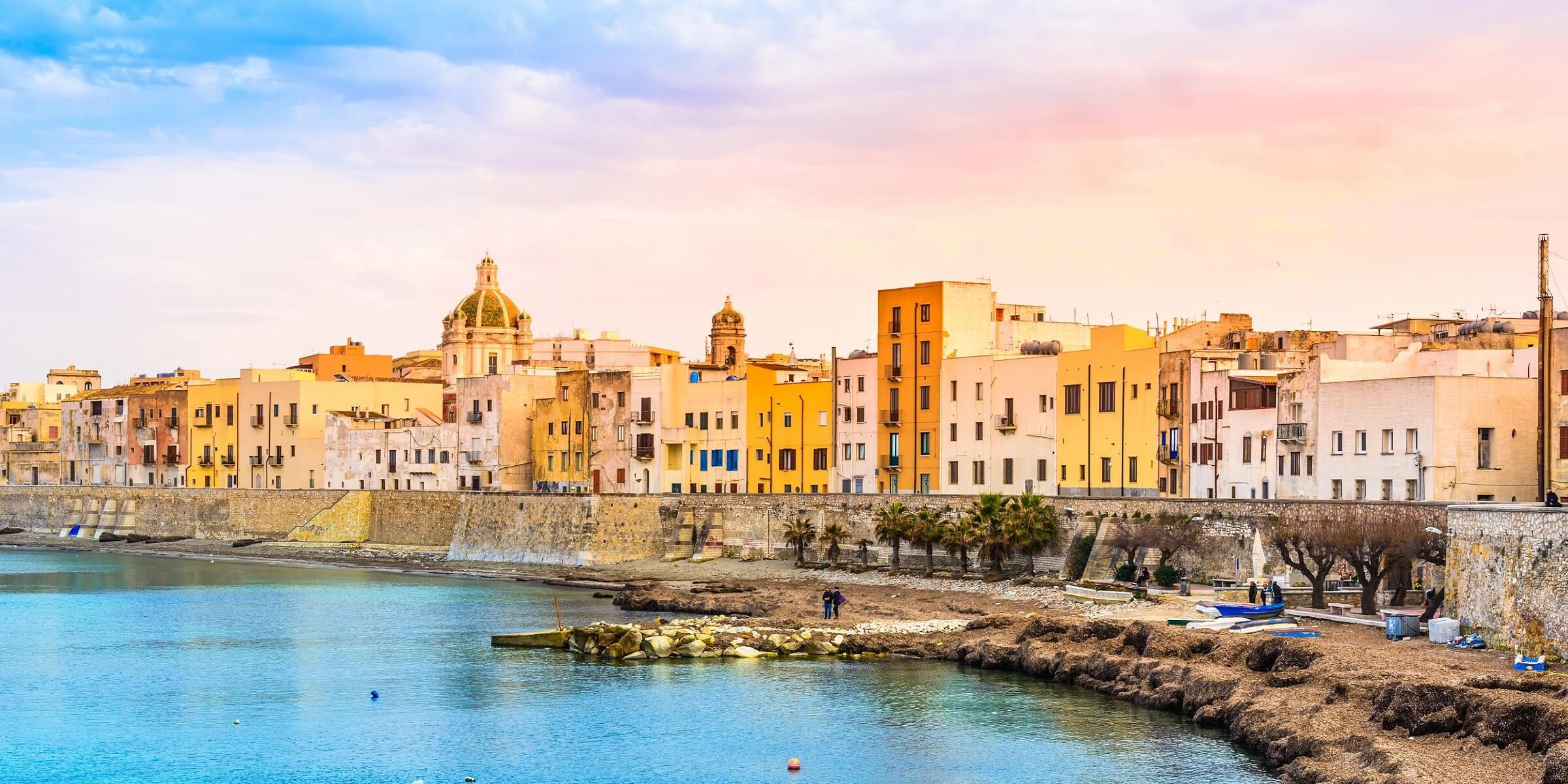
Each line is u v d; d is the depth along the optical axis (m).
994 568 142.38
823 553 161.12
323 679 109.44
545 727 94.12
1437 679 78.56
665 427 197.00
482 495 192.12
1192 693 91.56
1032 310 189.88
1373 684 81.06
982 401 166.75
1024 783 79.75
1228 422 141.38
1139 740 86.19
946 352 171.38
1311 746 76.62
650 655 116.38
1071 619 109.62
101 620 141.88
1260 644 92.50
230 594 163.00
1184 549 125.62
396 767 85.69
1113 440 153.62
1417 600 108.94
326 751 88.88
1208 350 156.50
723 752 87.56
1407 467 123.75
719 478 193.00
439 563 190.75
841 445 181.25
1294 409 134.25
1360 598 112.00
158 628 136.00
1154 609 114.06
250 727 94.94
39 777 84.00
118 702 102.25
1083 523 136.12
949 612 127.62
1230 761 81.25
